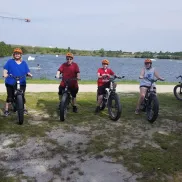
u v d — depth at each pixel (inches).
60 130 263.9
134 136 255.9
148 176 185.8
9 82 287.7
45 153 214.2
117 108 291.7
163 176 186.2
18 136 244.2
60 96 323.6
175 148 231.3
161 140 247.8
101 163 201.3
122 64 3213.6
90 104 380.8
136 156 213.2
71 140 240.4
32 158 205.8
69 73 310.2
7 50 3649.1
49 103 376.8
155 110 287.4
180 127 289.7
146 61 310.0
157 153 219.8
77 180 179.0
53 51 7175.2
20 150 217.8
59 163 199.5
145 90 313.3
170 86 637.9
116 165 198.8
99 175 185.6
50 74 1354.6
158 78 306.5
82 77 1237.7
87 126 278.8
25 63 295.0
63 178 180.7
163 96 478.9
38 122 285.6
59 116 311.3
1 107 338.3
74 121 293.7
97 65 2623.0
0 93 437.4
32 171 187.8
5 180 175.3
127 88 563.2
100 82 320.8
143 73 313.7
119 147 229.0
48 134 252.2
